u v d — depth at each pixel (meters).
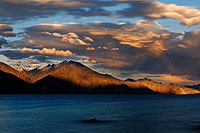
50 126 54.16
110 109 103.94
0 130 49.44
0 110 95.44
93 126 54.12
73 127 52.75
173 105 138.38
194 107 119.75
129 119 67.06
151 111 94.44
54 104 138.88
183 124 57.44
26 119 66.38
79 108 108.12
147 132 47.06
